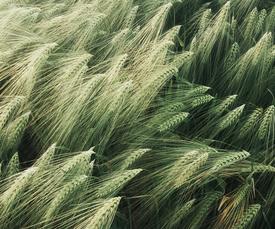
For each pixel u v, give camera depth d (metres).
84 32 1.48
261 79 1.53
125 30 1.47
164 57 1.39
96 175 1.33
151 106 1.39
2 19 1.41
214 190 1.37
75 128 1.32
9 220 1.20
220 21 1.54
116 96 1.29
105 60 1.48
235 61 1.58
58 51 1.49
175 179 1.27
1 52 1.34
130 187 1.33
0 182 1.22
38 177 1.19
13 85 1.35
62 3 1.58
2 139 1.28
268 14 1.81
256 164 1.36
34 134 1.38
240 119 1.48
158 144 1.36
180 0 1.67
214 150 1.32
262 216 1.39
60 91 1.34
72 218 1.17
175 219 1.28
